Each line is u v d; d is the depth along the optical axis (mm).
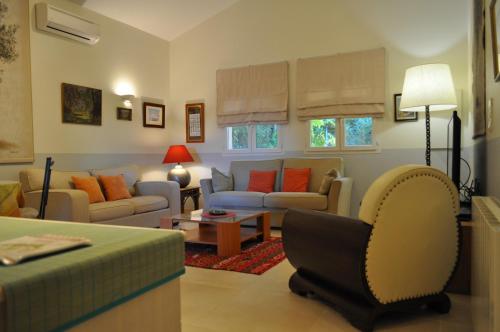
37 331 614
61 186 4102
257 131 5801
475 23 3410
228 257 3486
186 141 6277
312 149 5406
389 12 4945
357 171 5160
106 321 747
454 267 2248
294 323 2150
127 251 796
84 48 4836
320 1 5320
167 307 907
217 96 5980
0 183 2689
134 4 5098
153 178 5988
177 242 935
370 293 2021
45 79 4344
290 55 5523
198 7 5684
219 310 2332
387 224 2010
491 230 1186
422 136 4797
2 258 682
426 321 2164
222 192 5109
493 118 2305
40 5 4203
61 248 760
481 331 1512
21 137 4059
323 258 2248
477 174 3289
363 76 5051
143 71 5785
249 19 5773
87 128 4883
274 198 4645
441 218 2152
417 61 4812
